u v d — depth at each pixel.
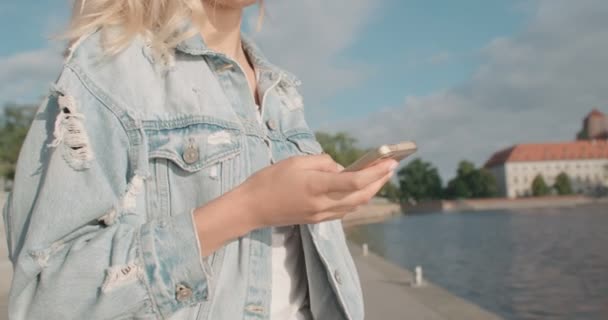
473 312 6.50
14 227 0.98
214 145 1.12
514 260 21.00
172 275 0.91
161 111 1.10
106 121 1.01
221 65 1.24
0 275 8.19
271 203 0.91
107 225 0.96
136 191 1.02
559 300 12.09
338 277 1.25
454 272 17.97
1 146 49.97
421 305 6.91
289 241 1.24
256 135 1.23
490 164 140.12
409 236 39.25
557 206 103.50
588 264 18.56
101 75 1.06
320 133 84.38
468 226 52.44
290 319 1.21
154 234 0.93
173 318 1.02
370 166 0.90
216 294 1.07
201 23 1.21
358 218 76.75
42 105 1.04
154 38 1.15
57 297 0.86
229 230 0.94
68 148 0.94
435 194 117.50
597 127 151.38
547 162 126.88
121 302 0.89
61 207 0.90
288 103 1.42
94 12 1.13
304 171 0.91
